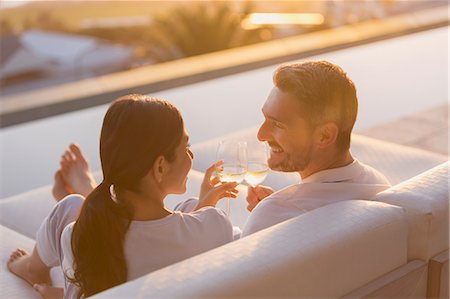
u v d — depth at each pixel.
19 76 23.11
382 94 5.47
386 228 1.44
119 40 24.50
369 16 12.48
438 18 8.45
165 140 1.31
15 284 1.86
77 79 20.42
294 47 6.95
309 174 1.55
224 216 1.45
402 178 2.41
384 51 6.98
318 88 1.43
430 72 6.10
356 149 2.65
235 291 1.18
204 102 5.29
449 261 1.56
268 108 1.49
